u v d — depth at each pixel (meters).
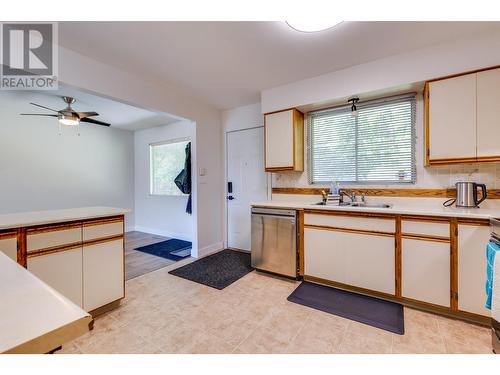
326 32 1.89
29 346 0.42
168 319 1.89
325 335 1.67
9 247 1.49
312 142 3.12
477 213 1.75
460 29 1.86
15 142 3.60
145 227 5.32
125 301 2.18
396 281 2.06
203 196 3.61
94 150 4.66
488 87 1.89
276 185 3.41
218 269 2.98
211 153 3.77
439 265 1.88
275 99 3.01
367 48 2.13
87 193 4.54
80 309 0.52
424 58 2.12
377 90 2.38
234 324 1.81
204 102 3.58
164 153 5.00
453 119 2.01
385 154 2.65
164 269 3.00
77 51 2.15
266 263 2.78
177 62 2.37
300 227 2.60
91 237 1.88
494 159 1.87
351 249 2.28
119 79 2.49
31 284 0.63
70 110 3.07
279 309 2.03
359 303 2.11
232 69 2.53
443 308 1.89
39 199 3.87
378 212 2.13
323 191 2.88
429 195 2.38
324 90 2.66
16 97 3.23
